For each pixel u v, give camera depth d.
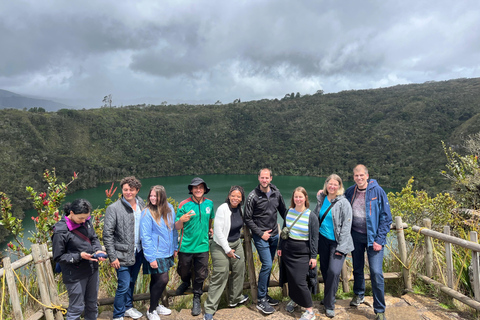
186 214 2.67
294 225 2.70
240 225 2.81
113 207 2.61
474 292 2.52
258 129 114.50
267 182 2.81
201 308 2.93
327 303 2.67
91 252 2.38
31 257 2.49
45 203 3.73
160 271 2.59
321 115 113.12
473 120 50.62
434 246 3.24
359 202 2.86
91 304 2.51
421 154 65.56
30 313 2.74
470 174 5.18
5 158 55.75
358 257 2.85
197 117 121.88
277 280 3.26
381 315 2.54
